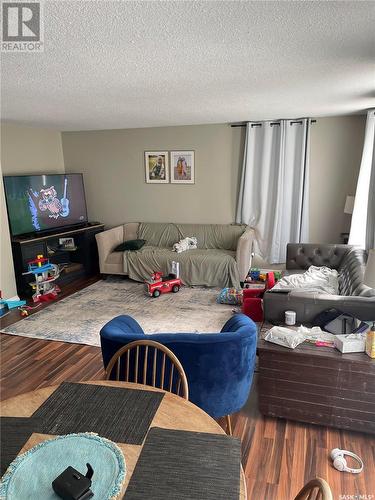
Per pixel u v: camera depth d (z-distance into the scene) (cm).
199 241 560
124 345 186
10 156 520
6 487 101
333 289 365
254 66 233
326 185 510
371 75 259
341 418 217
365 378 207
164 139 567
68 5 140
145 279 522
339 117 485
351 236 461
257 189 537
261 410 232
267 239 543
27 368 303
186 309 424
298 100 360
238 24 163
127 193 607
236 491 99
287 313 257
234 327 212
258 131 519
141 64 223
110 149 597
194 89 300
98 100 339
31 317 409
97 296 475
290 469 195
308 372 217
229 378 197
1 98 321
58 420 127
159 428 123
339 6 146
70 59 209
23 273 454
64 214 556
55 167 609
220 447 114
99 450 113
